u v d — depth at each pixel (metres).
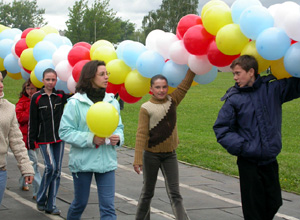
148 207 4.74
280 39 3.78
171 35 4.93
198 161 8.66
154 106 4.57
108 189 4.14
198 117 18.09
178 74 4.85
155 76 4.56
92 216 5.33
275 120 3.89
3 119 3.87
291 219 5.32
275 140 3.86
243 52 4.11
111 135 4.10
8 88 28.38
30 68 6.40
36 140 5.45
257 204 3.92
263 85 3.95
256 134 3.86
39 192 5.49
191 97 26.44
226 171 7.85
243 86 3.97
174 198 4.60
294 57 3.75
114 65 5.14
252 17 3.88
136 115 17.77
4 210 5.57
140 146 4.55
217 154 9.38
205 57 4.57
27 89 6.25
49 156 5.39
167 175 4.63
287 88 3.94
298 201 6.12
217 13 4.23
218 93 29.11
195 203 5.96
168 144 4.56
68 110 4.14
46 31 6.90
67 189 6.61
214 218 5.34
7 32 7.32
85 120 4.14
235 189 6.71
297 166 8.34
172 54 4.73
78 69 5.34
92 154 4.10
